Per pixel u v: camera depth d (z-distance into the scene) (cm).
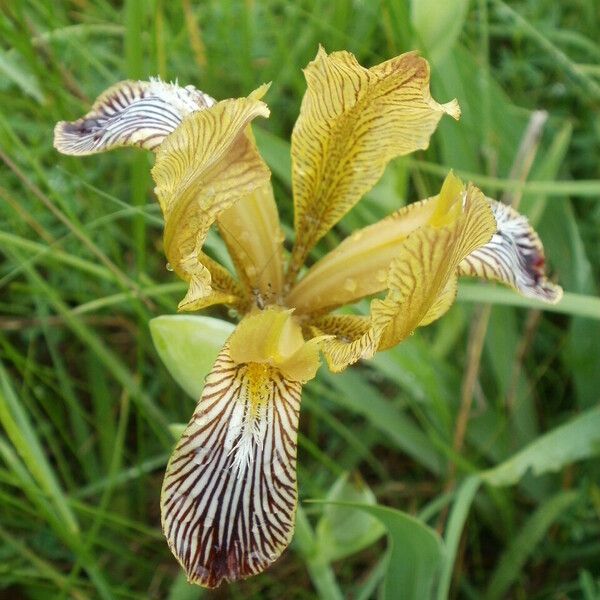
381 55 24
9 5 20
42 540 19
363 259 14
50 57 21
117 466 18
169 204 12
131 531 20
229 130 11
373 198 20
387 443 22
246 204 14
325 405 22
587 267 21
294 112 24
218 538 11
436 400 19
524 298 18
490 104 23
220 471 11
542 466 18
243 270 14
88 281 21
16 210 19
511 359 21
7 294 22
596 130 24
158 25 20
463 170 22
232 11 23
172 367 14
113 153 22
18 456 19
